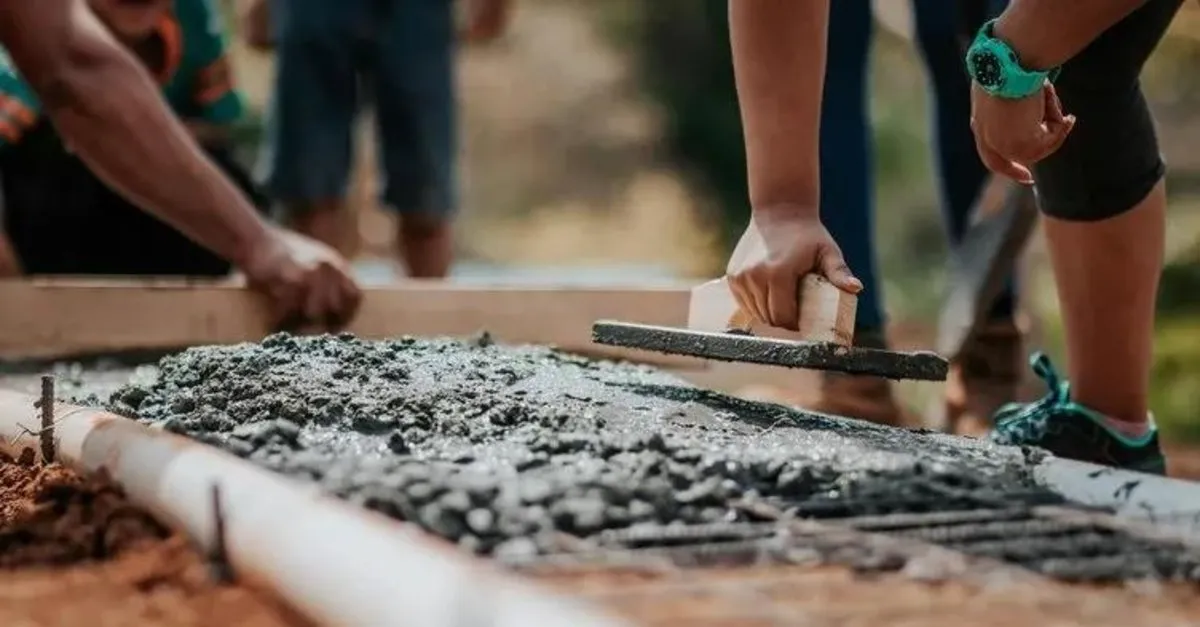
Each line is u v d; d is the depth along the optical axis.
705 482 1.66
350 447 1.86
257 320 3.47
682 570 1.40
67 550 1.57
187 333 3.48
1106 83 2.35
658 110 13.63
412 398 2.08
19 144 4.29
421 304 3.54
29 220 4.36
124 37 4.05
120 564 1.51
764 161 2.28
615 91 14.00
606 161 14.02
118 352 3.48
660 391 2.34
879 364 2.13
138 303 3.48
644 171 13.86
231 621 1.33
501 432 1.95
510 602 1.11
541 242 13.23
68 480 1.82
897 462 1.79
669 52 13.62
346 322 3.50
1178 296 6.97
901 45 11.84
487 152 14.48
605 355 3.61
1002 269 3.41
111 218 4.43
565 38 14.41
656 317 3.63
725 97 13.27
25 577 1.49
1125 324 2.51
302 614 1.29
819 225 2.26
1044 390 3.82
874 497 1.67
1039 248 8.16
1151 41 2.35
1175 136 8.06
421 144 5.14
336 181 5.02
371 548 1.25
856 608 1.31
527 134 14.29
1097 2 2.02
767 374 3.66
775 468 1.73
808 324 2.20
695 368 3.62
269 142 5.00
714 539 1.51
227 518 1.43
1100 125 2.38
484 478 1.60
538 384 2.29
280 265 3.42
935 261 11.70
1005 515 1.63
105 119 3.23
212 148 4.68
